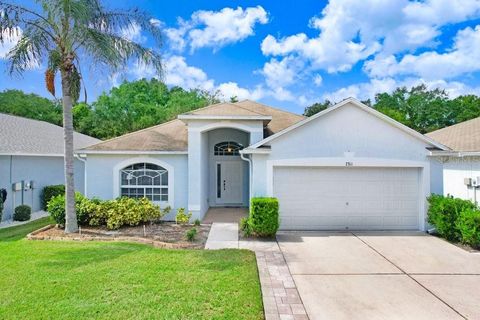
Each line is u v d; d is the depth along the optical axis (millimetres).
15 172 17906
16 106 44469
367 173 13664
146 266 8805
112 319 6004
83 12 11484
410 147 13492
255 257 9930
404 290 7711
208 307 6500
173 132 18031
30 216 17531
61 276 8016
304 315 6445
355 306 6898
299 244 11508
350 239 12195
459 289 7781
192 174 15453
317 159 13383
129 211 13695
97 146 15930
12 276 8016
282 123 19031
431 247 11180
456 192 17438
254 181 13453
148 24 13531
